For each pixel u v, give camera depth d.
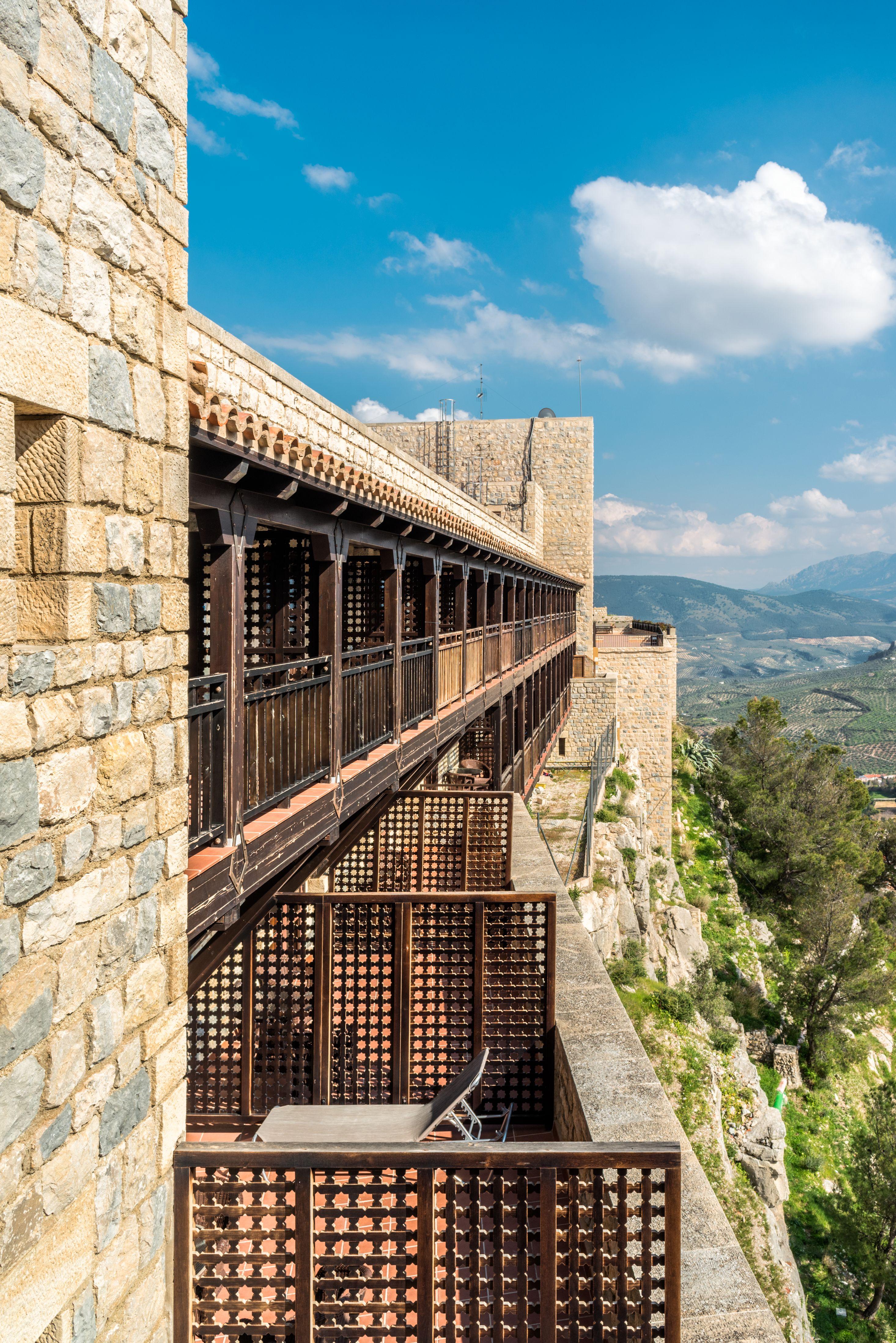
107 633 2.89
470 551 10.34
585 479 41.56
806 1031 32.09
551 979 7.05
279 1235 3.62
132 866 3.07
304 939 6.92
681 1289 3.97
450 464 42.16
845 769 56.44
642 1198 3.71
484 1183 3.72
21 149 2.35
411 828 10.59
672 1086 14.49
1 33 2.25
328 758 5.39
